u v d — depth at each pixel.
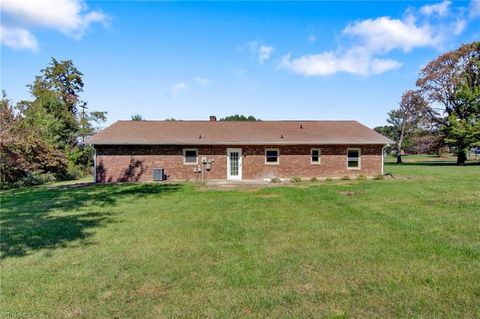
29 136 18.84
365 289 4.23
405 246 5.93
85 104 37.12
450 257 5.33
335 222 7.89
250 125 23.02
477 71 32.88
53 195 12.99
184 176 19.53
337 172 20.34
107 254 5.70
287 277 4.64
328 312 3.65
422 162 39.62
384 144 20.39
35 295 4.13
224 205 10.40
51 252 5.82
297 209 9.60
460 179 17.56
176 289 4.29
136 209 9.88
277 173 20.06
